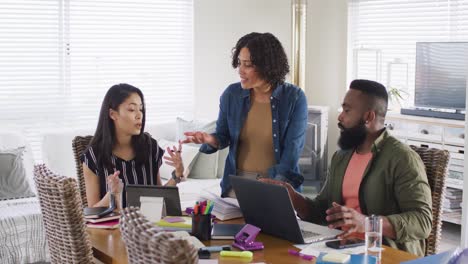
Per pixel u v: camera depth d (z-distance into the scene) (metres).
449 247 4.88
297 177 3.14
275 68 3.10
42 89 5.62
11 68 5.50
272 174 3.09
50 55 5.64
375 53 6.25
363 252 2.33
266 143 3.15
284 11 6.45
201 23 6.18
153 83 6.11
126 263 2.26
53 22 5.64
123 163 3.12
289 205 2.39
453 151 5.09
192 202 4.64
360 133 2.75
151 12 6.03
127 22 5.95
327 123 6.25
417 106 5.59
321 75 6.57
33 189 4.79
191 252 1.58
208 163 5.31
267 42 3.09
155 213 2.70
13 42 5.49
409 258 2.27
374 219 2.16
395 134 5.53
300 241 2.46
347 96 2.76
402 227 2.53
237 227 2.68
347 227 2.66
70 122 5.77
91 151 3.11
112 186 2.82
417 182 2.63
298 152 3.16
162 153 3.25
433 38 5.79
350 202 2.82
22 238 4.21
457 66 5.21
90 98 5.84
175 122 5.79
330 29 6.46
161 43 6.11
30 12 5.54
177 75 6.21
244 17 6.32
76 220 2.30
